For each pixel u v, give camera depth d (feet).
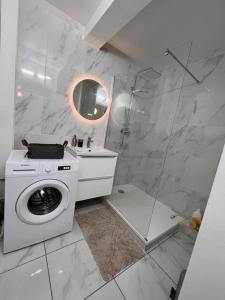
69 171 4.35
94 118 7.05
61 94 5.98
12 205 3.62
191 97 6.66
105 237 4.99
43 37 5.21
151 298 3.38
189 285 2.14
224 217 1.76
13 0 4.03
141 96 8.33
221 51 5.76
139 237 4.95
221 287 1.77
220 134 5.70
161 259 4.50
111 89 7.30
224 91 5.64
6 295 2.99
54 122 6.04
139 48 6.62
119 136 8.14
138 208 6.72
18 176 3.57
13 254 3.85
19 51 4.91
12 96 4.53
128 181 8.71
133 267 4.08
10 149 4.80
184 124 6.91
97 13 4.90
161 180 7.70
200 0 4.02
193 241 5.52
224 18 4.42
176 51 6.30
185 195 6.73
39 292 3.13
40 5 4.96
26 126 5.51
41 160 4.00
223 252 1.76
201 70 6.34
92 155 5.53
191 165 6.58
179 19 4.76
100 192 6.30
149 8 4.52
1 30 4.04
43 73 5.46
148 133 8.49
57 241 4.51
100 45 6.19
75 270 3.71
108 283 3.54
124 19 4.60
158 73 7.86
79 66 6.17
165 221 6.13
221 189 1.80
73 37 5.78
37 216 4.08
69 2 4.93
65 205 4.44
